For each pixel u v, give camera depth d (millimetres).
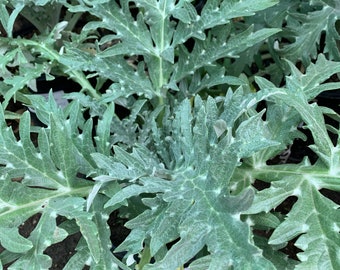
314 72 630
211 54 728
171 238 503
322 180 559
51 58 790
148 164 587
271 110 633
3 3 813
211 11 702
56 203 577
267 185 901
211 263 436
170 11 722
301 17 812
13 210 577
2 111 597
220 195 482
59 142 588
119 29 734
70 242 928
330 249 492
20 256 563
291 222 517
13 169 589
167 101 782
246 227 447
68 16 999
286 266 583
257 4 682
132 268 657
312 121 564
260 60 915
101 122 643
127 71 750
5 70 784
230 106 570
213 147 548
